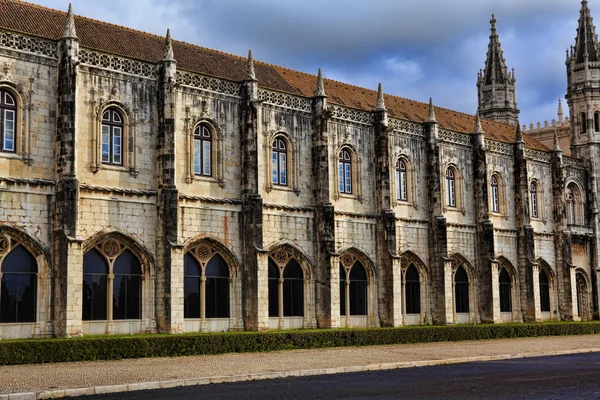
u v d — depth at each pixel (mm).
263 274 51250
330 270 55594
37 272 43156
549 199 78688
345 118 60156
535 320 71875
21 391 25797
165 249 47062
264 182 54500
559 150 78750
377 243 60906
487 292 68250
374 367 35625
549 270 77188
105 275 45938
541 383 29500
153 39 56406
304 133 57250
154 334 43969
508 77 92875
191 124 50594
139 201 47406
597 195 83125
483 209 69250
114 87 47250
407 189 64812
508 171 74125
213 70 56750
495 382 29859
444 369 35625
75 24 51812
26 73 43688
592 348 48781
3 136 42875
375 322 60250
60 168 43312
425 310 64375
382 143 61281
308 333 46625
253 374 31266
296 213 55781
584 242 82062
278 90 55688
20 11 49812
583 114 84125
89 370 32531
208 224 50562
